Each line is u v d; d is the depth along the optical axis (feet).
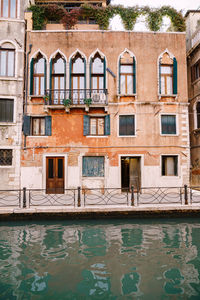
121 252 18.69
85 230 24.14
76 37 44.83
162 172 44.55
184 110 44.86
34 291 13.21
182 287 13.71
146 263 16.79
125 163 45.06
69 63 43.93
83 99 43.19
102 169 43.47
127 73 45.39
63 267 16.16
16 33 43.70
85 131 43.24
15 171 41.45
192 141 50.08
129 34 45.47
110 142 43.37
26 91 43.37
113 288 13.58
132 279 14.61
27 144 42.50
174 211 28.30
